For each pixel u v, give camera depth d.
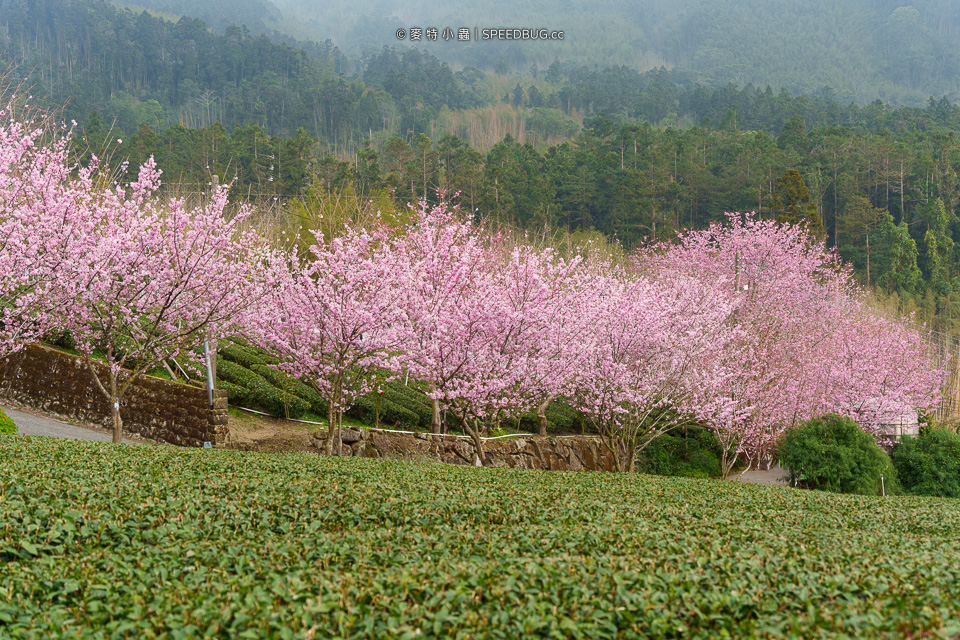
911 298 62.34
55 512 6.55
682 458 24.17
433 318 15.27
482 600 4.74
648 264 38.25
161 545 5.97
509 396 17.41
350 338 15.21
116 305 14.90
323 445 17.88
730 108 153.75
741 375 21.75
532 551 6.12
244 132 82.81
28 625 4.38
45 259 13.87
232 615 4.44
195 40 166.12
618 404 18.06
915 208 79.25
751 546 6.55
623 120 165.88
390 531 6.64
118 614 4.57
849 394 25.77
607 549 6.28
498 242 22.86
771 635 4.30
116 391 15.02
